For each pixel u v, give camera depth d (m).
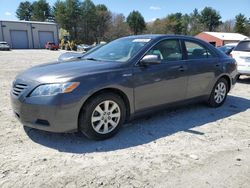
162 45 4.98
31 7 103.88
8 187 2.96
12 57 24.97
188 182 3.16
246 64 9.62
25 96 3.88
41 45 58.94
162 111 5.47
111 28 86.12
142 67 4.54
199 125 5.04
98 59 4.86
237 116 5.67
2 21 53.06
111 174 3.27
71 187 3.00
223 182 3.18
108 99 4.15
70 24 81.06
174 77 4.99
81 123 4.00
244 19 91.88
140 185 3.07
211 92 5.99
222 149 4.04
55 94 3.74
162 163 3.57
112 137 4.33
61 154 3.73
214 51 6.04
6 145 3.94
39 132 4.43
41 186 3.00
